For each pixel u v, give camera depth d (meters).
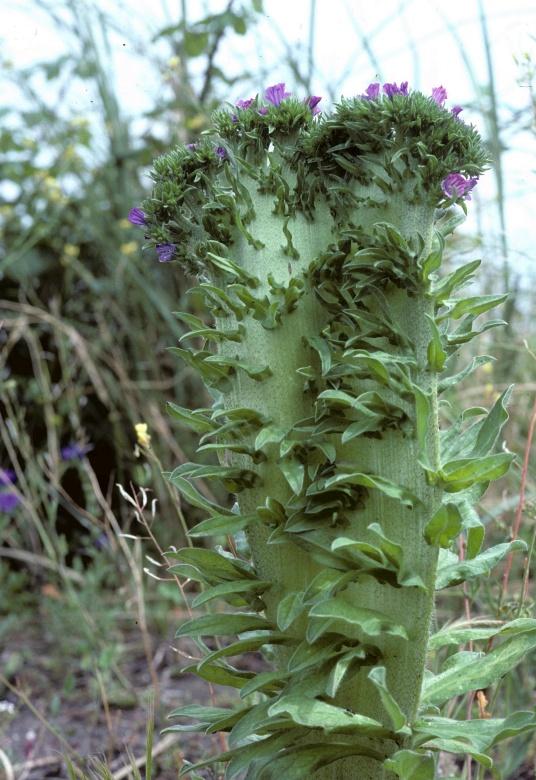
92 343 2.47
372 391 0.86
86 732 1.51
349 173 0.88
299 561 0.91
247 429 0.90
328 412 0.87
